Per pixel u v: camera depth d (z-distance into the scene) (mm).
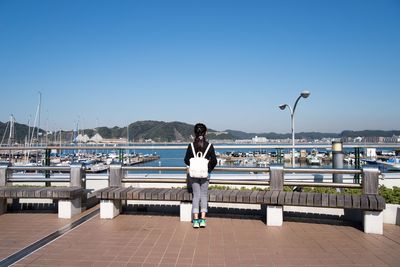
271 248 4430
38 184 9117
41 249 4375
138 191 5945
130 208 6797
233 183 6145
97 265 3828
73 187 6449
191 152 5633
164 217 6184
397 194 6488
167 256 4125
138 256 4125
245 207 6676
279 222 5512
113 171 6566
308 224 5668
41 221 5871
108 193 5938
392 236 4980
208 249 4387
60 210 6121
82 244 4594
